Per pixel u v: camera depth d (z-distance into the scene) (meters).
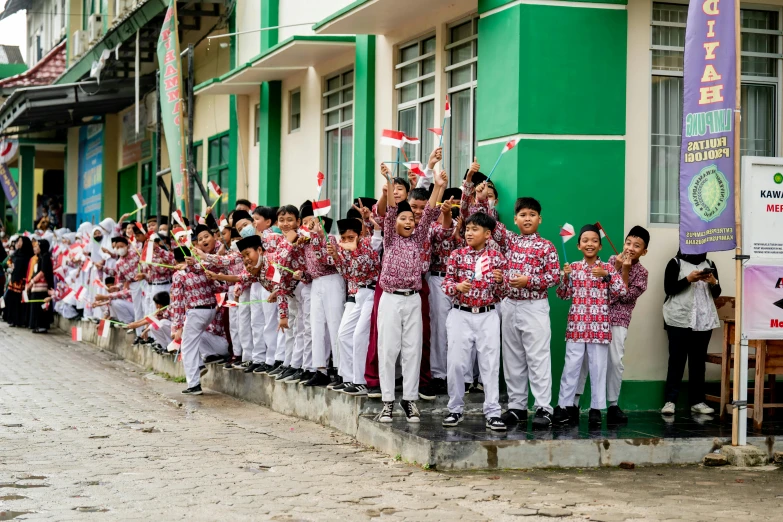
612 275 8.50
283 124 16.03
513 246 8.37
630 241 8.73
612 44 9.37
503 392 9.31
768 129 10.09
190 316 12.19
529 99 9.20
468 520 6.09
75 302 19.53
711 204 8.05
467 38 10.62
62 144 31.02
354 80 13.07
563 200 9.27
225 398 11.97
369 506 6.43
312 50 13.49
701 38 8.05
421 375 9.09
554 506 6.45
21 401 11.39
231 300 12.16
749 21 10.01
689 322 9.22
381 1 10.65
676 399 9.34
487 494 6.78
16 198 30.83
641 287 8.81
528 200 8.29
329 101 14.38
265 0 16.30
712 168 8.05
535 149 9.22
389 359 8.47
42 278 20.62
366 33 12.27
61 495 6.67
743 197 7.97
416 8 10.96
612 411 8.82
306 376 10.41
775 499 6.73
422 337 8.92
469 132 10.61
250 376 11.70
